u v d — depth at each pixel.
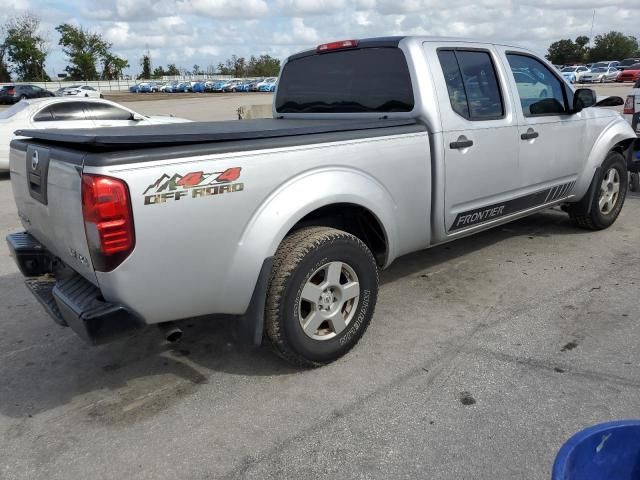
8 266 5.57
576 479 1.63
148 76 104.94
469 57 4.30
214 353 3.71
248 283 3.03
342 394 3.16
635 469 1.71
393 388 3.20
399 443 2.74
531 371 3.32
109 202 2.54
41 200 3.11
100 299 2.79
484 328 3.89
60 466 2.66
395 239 3.79
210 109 30.69
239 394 3.21
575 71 51.66
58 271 3.39
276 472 2.58
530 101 4.76
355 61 4.37
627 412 2.90
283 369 3.47
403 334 3.84
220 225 2.88
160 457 2.71
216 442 2.80
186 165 2.72
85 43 95.69
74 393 3.29
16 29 83.81
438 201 4.02
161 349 3.79
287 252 3.13
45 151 3.01
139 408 3.12
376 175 3.56
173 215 2.71
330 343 3.39
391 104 4.10
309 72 4.81
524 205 4.92
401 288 4.66
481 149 4.24
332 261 3.29
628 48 92.75
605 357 3.45
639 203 7.32
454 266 5.13
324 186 3.24
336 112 4.59
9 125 10.27
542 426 2.82
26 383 3.41
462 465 2.57
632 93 7.59
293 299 3.15
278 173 3.05
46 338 4.00
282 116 5.16
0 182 10.47
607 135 5.66
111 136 2.64
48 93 46.22
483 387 3.17
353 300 3.48
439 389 3.17
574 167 5.36
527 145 4.68
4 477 2.60
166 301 2.84
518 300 4.33
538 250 5.48
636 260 5.11
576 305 4.19
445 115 3.98
